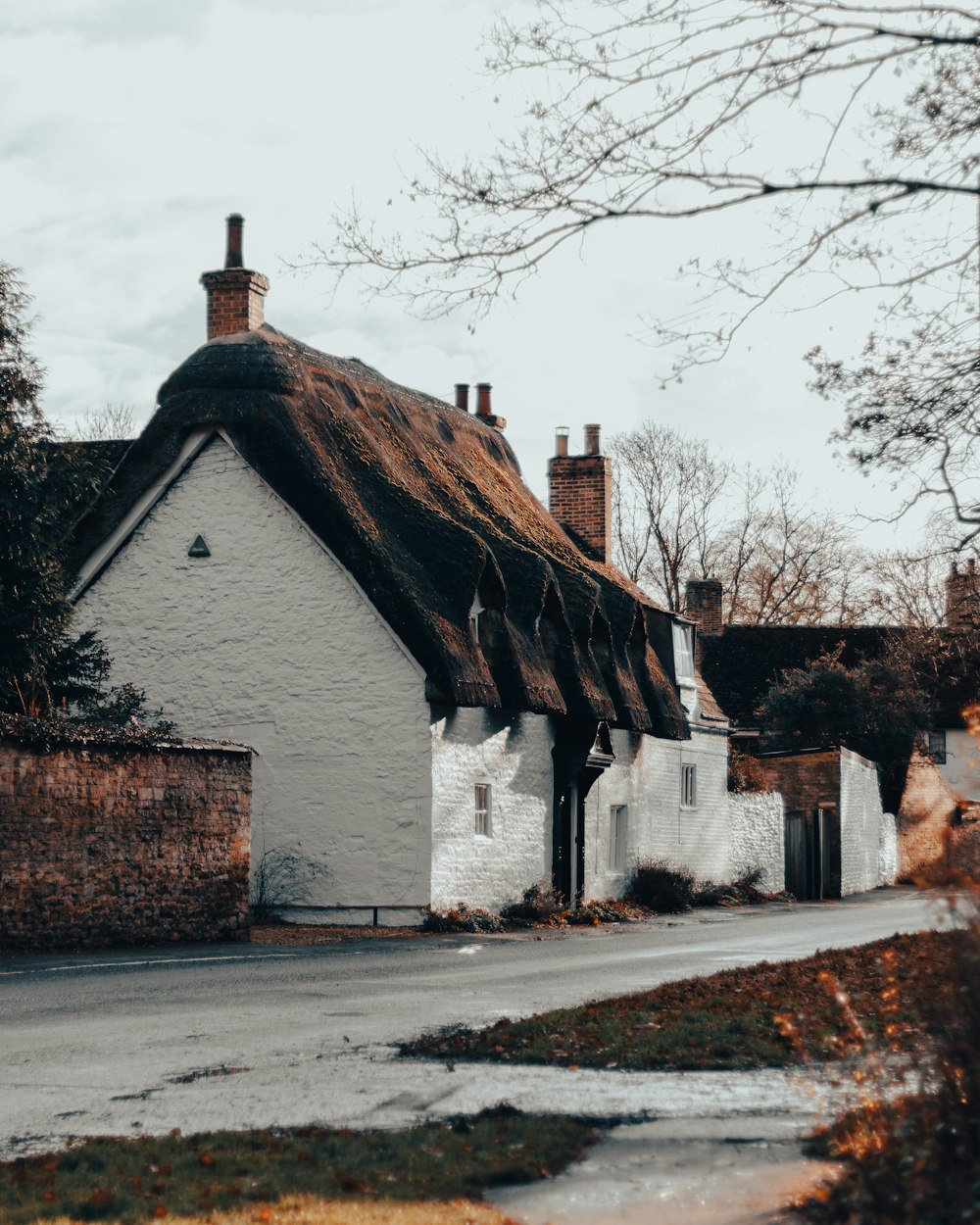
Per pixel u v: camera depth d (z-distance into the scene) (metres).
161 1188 6.81
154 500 26.19
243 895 21.62
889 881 48.75
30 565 22.70
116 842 19.42
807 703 48.56
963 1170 6.18
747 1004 12.48
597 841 31.28
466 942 22.08
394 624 24.55
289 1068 10.00
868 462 11.48
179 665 25.89
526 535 31.02
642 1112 8.61
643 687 33.41
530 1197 6.93
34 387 23.02
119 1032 11.63
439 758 24.92
